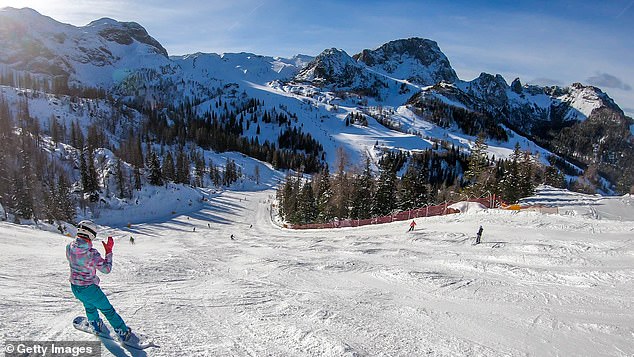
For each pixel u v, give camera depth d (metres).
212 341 5.38
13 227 30.14
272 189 129.12
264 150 174.25
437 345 6.07
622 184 119.44
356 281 11.96
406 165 170.38
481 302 9.27
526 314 8.20
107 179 84.06
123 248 24.86
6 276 8.49
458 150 184.75
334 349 5.33
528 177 62.25
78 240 4.69
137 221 75.56
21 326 5.15
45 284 7.96
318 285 11.05
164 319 6.18
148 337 5.22
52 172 82.06
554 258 15.32
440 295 9.99
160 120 195.25
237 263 15.52
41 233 29.38
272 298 8.54
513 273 13.12
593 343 6.57
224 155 166.25
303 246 26.52
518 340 6.57
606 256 15.63
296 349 5.34
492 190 55.88
